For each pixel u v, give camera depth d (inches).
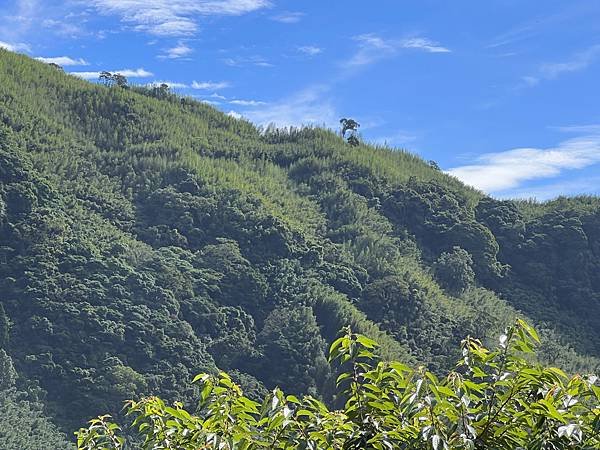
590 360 2380.7
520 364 186.9
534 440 179.6
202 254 2450.8
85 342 1865.2
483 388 187.0
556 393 182.2
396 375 191.5
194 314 2132.1
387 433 183.9
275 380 1971.0
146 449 200.2
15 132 2844.5
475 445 183.5
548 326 2662.4
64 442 1526.8
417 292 2347.4
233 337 2078.0
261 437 192.2
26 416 1569.9
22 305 1975.9
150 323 1974.7
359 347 200.5
